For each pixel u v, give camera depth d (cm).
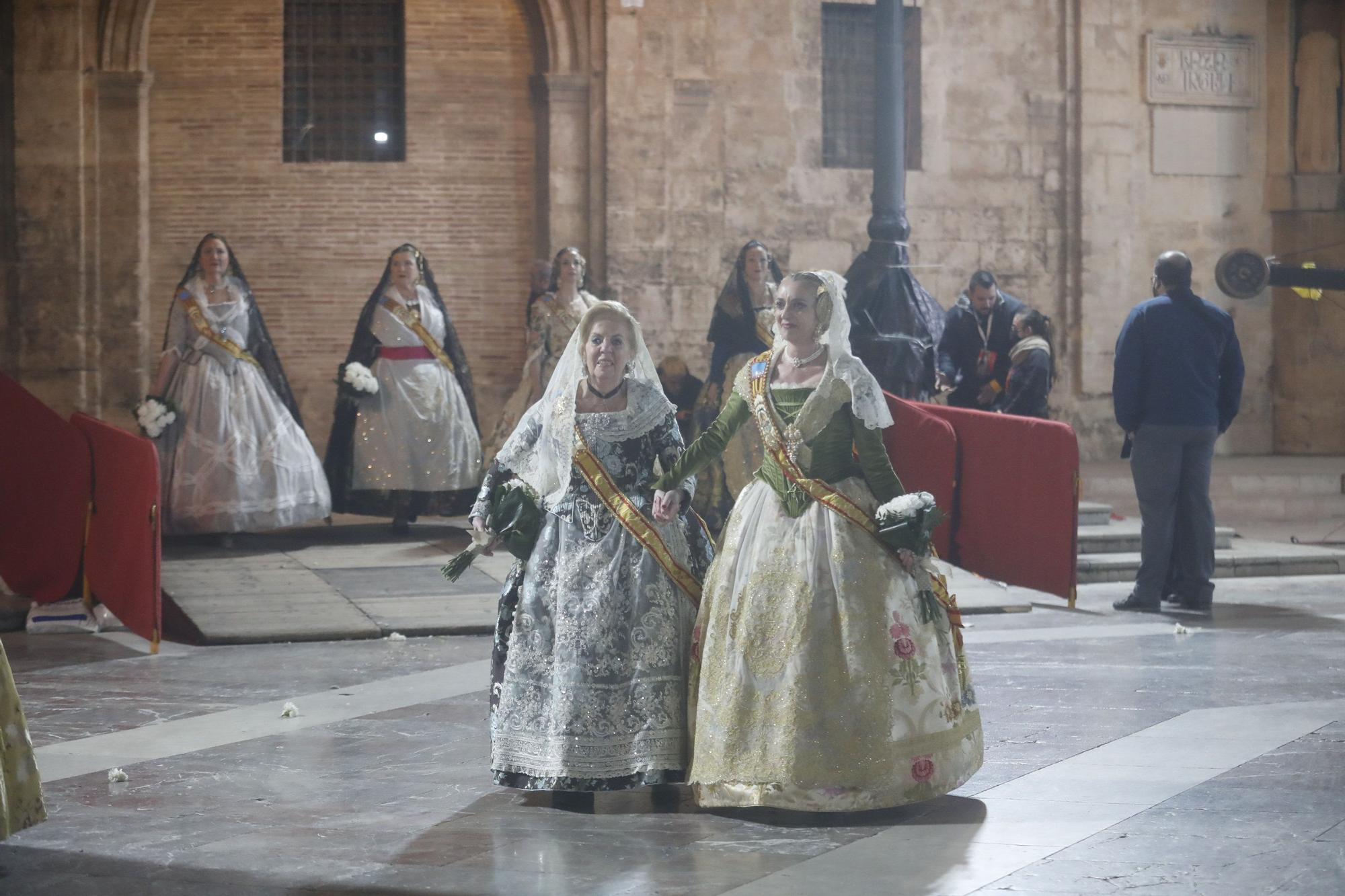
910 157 1620
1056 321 1656
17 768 423
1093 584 1016
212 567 1033
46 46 1445
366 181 1512
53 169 1450
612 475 508
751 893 392
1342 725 576
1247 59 1686
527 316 1266
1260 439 1723
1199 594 893
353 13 1509
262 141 1498
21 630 870
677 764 488
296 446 1149
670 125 1522
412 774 532
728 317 1114
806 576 478
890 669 472
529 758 491
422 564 1050
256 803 494
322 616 862
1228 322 894
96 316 1464
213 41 1487
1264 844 423
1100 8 1642
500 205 1529
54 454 857
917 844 436
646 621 495
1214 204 1689
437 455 1195
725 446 513
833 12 1595
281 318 1509
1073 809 468
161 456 1124
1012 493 930
